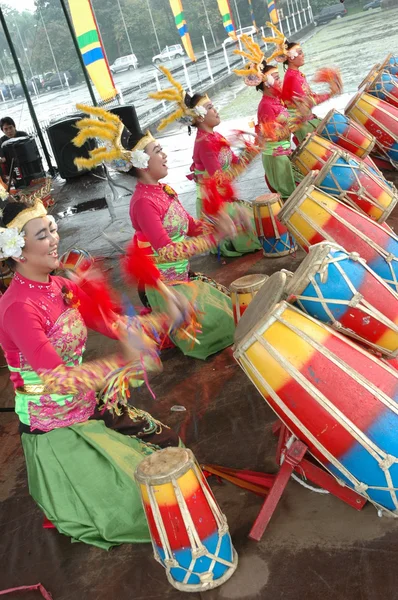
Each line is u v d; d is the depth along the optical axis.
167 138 11.22
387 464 1.94
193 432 2.97
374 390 1.97
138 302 4.39
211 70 19.72
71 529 2.38
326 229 3.06
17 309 2.22
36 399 2.34
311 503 2.36
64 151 9.84
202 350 3.57
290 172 5.30
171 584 2.13
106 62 11.01
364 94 5.66
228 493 2.52
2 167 9.79
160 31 22.45
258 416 2.96
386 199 4.08
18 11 17.89
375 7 29.67
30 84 17.75
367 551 2.10
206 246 3.33
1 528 2.69
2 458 3.19
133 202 3.34
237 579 2.11
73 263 3.23
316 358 2.01
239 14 26.81
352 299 2.19
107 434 2.43
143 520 2.35
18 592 2.29
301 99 5.46
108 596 2.19
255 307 2.30
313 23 31.52
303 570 2.09
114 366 2.28
